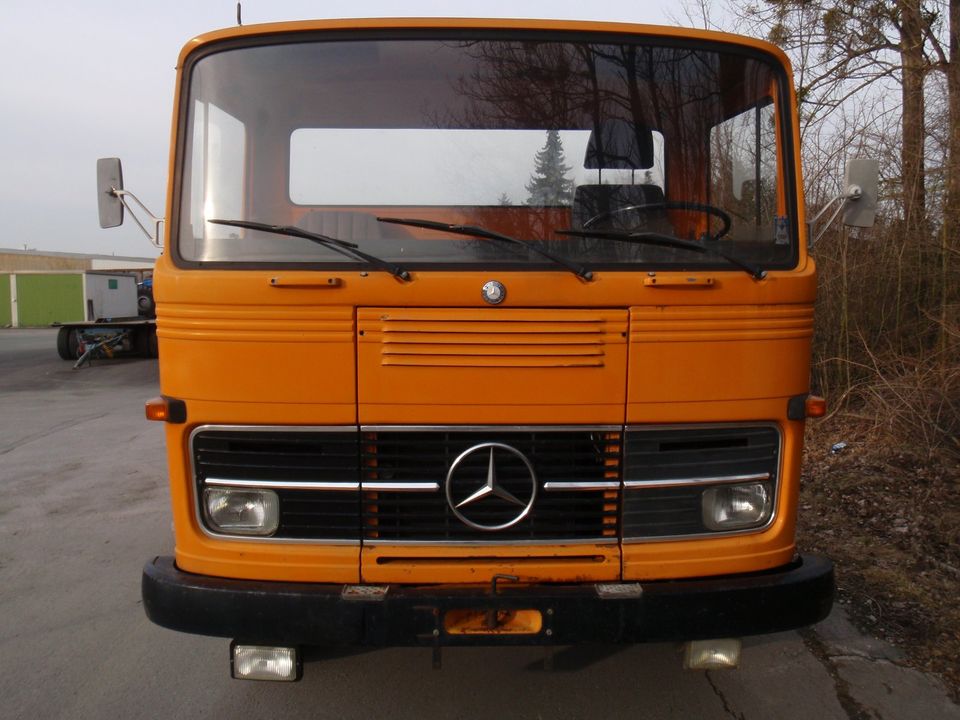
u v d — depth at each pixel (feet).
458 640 8.97
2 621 13.83
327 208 10.09
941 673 11.49
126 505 21.20
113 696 11.23
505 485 9.19
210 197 9.71
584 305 9.09
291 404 9.10
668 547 9.41
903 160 24.49
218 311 9.10
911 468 20.77
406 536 9.32
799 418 9.61
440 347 9.02
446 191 10.15
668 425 9.32
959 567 15.12
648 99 10.09
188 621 9.14
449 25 9.84
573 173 10.15
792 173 9.93
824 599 9.52
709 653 9.67
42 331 105.09
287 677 9.44
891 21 28.76
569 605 8.87
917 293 24.77
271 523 9.32
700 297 9.21
